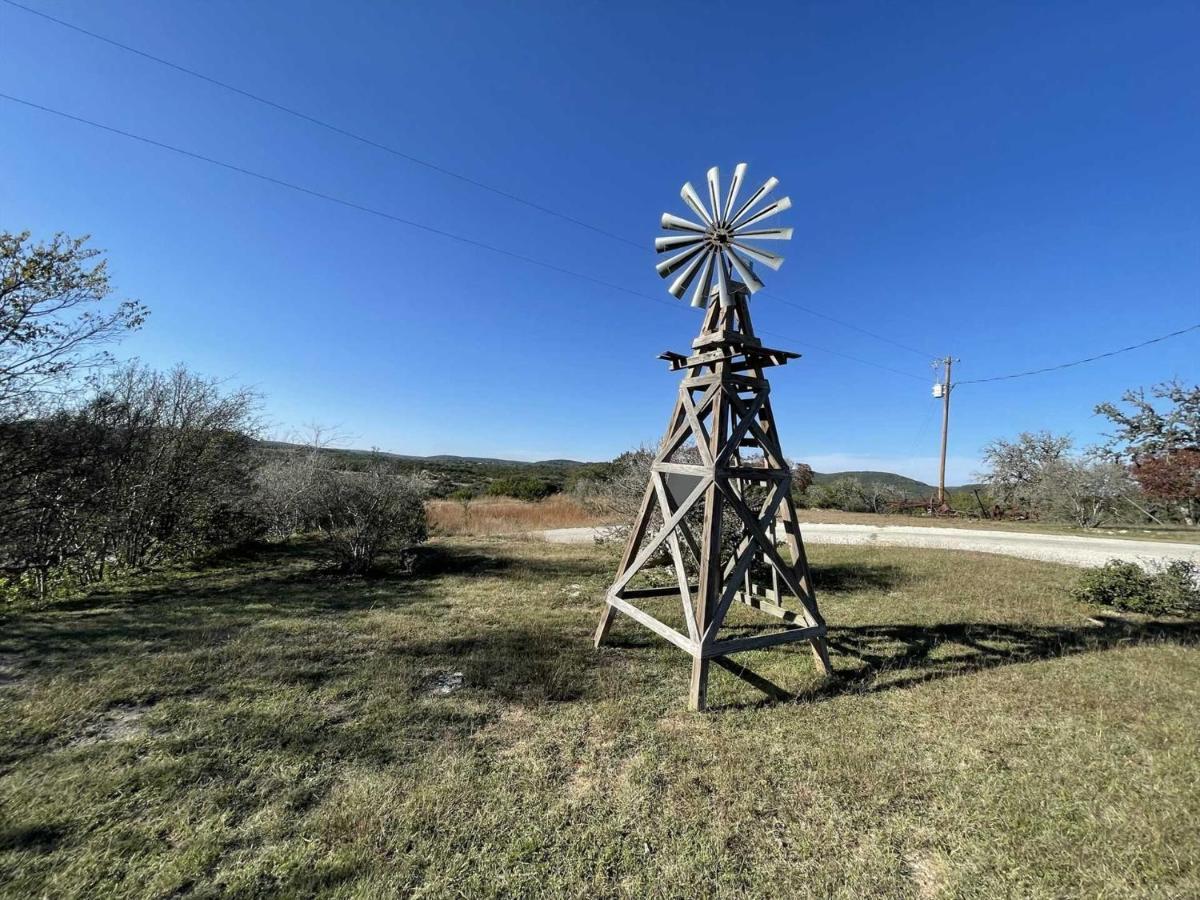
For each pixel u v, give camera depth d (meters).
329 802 2.48
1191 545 12.40
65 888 1.92
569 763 2.91
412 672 4.12
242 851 2.14
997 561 9.75
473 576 8.13
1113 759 2.98
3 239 5.75
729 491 4.12
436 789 2.60
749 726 3.40
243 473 10.37
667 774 2.81
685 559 7.72
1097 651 4.93
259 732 3.10
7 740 2.95
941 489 25.73
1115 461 19.28
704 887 2.04
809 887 2.05
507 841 2.26
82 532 7.38
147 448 8.49
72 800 2.41
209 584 7.33
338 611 5.93
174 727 3.16
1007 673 4.35
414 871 2.07
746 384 4.56
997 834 2.36
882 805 2.56
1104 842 2.29
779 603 5.09
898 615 6.18
